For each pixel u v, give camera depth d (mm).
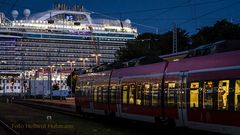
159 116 21109
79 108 35719
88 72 34188
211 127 16812
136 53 81438
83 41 125812
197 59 18219
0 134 23109
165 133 22266
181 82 19109
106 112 28734
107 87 28562
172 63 20391
